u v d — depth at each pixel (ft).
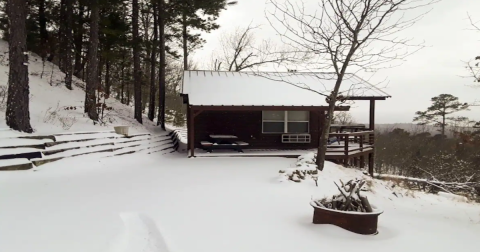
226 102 41.73
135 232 15.25
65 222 15.53
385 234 16.62
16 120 31.71
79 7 62.75
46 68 60.39
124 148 40.32
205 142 46.93
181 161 39.09
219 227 16.07
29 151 28.45
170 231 15.19
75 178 26.78
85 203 19.17
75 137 34.91
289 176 28.40
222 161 39.01
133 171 31.45
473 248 15.31
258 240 14.60
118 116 54.75
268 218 17.93
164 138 55.67
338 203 17.57
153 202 20.04
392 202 30.45
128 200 20.27
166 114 113.19
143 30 78.95
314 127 49.83
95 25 45.57
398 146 95.14
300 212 19.48
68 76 56.34
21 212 16.81
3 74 48.60
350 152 42.80
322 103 42.63
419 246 15.01
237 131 49.14
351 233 16.02
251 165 36.11
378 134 112.06
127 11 66.85
